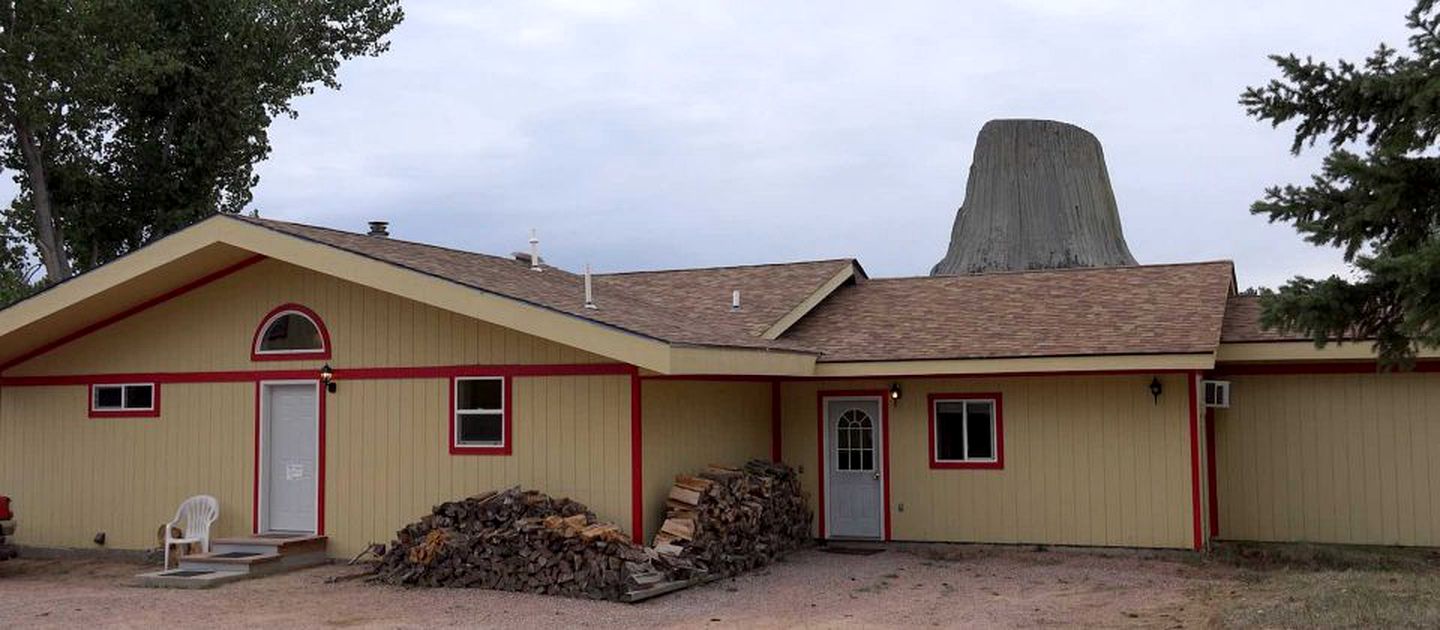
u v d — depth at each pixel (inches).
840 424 708.7
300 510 637.9
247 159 1195.3
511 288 594.9
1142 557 627.8
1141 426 636.7
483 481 599.2
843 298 796.0
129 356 675.4
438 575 530.0
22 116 1029.8
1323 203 380.5
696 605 490.6
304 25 1215.6
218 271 657.0
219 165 1168.2
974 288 772.6
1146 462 634.2
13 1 975.6
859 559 634.2
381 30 1272.1
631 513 566.6
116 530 670.5
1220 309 655.8
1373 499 664.4
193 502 643.5
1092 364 611.5
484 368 603.2
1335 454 672.4
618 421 572.7
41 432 693.3
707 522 566.6
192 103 1127.6
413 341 619.2
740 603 496.7
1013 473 663.8
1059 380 656.4
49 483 689.0
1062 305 705.6
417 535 553.9
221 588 544.1
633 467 567.8
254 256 642.2
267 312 649.0
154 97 1123.9
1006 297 740.7
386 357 623.8
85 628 452.4
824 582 553.6
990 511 667.4
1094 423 647.1
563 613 470.6
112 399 680.4
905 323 718.5
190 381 660.7
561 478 583.2
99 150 1141.7
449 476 606.2
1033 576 569.9
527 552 514.9
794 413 715.4
